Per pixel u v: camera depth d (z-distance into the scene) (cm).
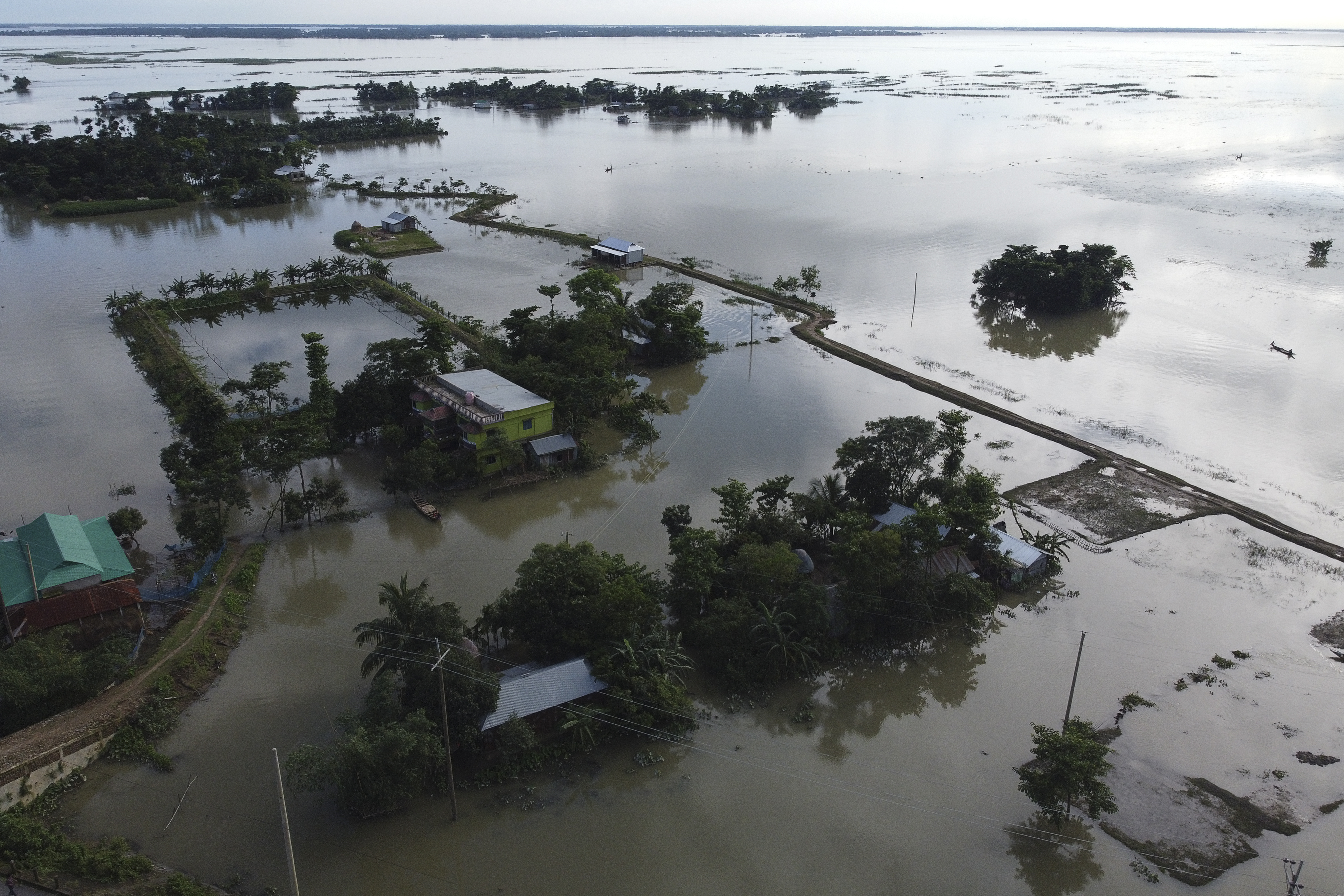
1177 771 3906
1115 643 4794
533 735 3834
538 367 7194
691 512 5981
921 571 4838
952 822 3650
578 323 7881
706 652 4497
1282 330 9575
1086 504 6150
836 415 7612
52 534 4816
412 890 3297
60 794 3694
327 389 6862
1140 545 5694
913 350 9169
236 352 8831
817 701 4362
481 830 3550
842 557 4841
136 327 9144
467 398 6438
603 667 4078
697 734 4106
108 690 4175
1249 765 3944
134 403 7619
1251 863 3456
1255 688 4441
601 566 4538
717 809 3684
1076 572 5419
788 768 3922
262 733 4066
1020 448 7031
